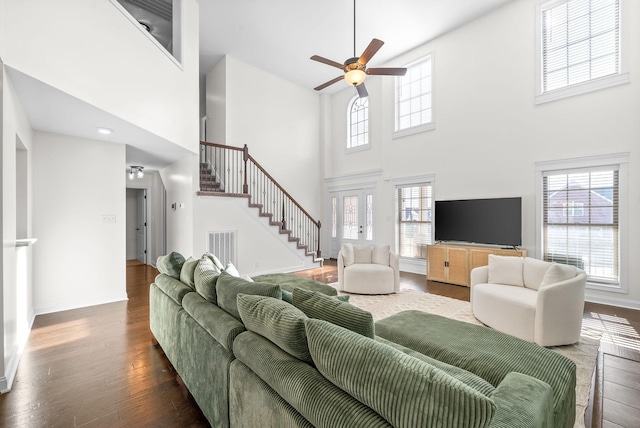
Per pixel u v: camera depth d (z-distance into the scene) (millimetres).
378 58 6660
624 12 3996
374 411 877
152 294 2938
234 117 6629
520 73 4891
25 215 3186
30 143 3412
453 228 5562
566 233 4492
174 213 5723
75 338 3010
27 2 2221
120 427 1769
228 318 1673
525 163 4836
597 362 2531
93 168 4066
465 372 1270
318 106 8375
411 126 6441
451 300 4258
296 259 6504
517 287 3295
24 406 1954
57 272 3818
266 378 1212
